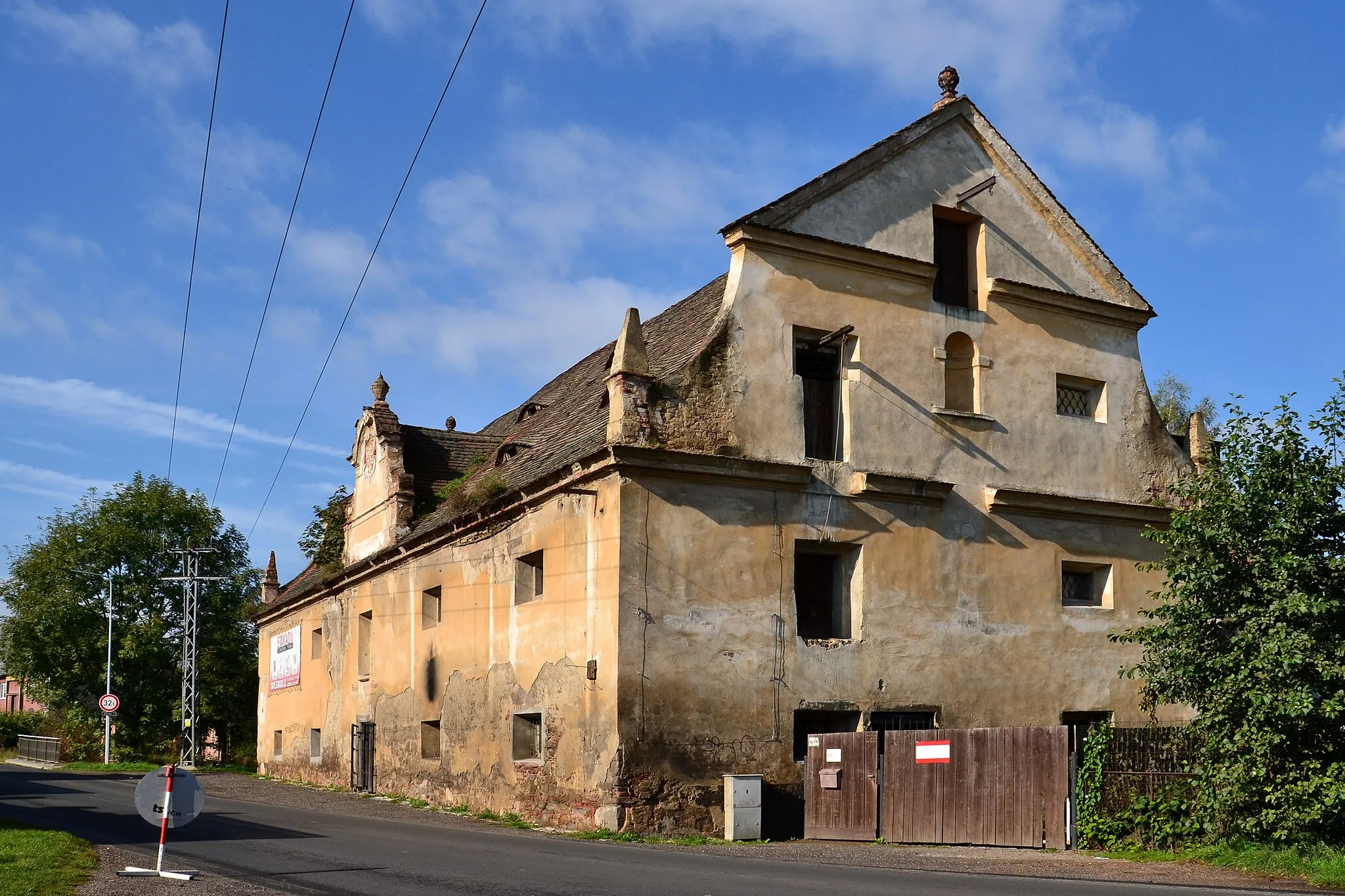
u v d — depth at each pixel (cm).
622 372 1834
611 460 1802
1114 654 2250
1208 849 1427
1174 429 4297
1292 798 1355
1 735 6438
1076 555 2242
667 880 1184
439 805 2348
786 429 1964
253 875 1227
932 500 2077
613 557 1798
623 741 1744
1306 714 1359
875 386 2061
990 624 2109
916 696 2005
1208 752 1475
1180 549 1562
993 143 2280
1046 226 2331
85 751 5378
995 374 2208
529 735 2066
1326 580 1441
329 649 3194
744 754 1833
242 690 5562
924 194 2181
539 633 2012
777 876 1230
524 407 3197
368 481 2989
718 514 1878
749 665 1861
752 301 1972
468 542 2334
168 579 4816
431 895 1077
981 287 2227
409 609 2625
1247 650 1442
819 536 1958
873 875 1256
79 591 5353
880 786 1738
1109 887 1154
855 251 2064
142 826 1811
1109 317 2372
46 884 1124
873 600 1992
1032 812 1581
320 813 2177
